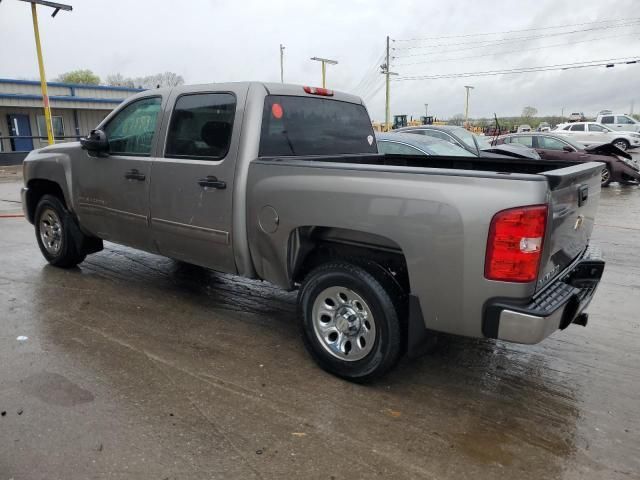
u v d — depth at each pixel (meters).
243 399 3.33
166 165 4.44
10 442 2.81
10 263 6.20
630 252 7.48
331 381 3.60
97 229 5.34
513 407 3.35
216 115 4.16
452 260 3.00
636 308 5.16
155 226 4.64
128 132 4.90
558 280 3.35
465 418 3.21
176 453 2.77
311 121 4.55
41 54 21.36
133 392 3.35
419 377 3.72
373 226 3.27
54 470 2.60
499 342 4.35
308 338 3.74
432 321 3.18
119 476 2.58
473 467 2.75
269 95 4.13
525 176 2.82
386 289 3.35
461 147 9.92
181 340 4.18
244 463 2.71
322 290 3.62
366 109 5.28
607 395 3.51
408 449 2.88
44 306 4.80
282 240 3.75
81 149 5.27
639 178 15.24
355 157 4.80
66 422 3.00
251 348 4.08
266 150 4.08
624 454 2.88
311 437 2.96
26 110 27.00
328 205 3.44
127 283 5.52
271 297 5.24
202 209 4.21
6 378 3.47
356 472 2.68
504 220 2.83
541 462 2.80
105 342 4.08
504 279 2.88
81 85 29.88
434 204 3.02
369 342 3.44
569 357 4.08
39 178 5.77
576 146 15.66
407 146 9.04
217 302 5.06
